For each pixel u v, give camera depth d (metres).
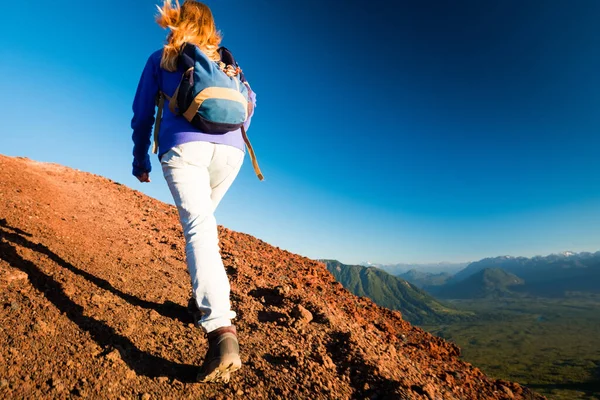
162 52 1.93
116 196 7.47
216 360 1.71
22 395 1.54
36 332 1.94
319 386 2.21
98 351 1.95
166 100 2.02
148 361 2.01
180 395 1.82
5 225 3.41
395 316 5.38
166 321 2.51
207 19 2.05
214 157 1.99
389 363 2.97
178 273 3.74
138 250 4.13
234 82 1.96
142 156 2.28
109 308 2.43
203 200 1.93
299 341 2.79
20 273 2.46
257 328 2.83
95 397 1.65
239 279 4.11
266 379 2.14
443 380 3.46
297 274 5.55
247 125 2.24
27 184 5.50
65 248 3.34
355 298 5.58
